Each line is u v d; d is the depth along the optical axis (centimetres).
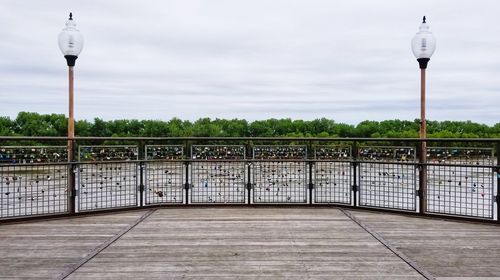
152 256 448
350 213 689
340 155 731
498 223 604
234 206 746
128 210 707
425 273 394
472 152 625
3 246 491
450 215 641
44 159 641
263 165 749
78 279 375
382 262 429
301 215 672
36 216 634
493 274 394
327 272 396
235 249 476
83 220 636
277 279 377
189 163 747
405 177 679
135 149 715
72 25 680
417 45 677
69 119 672
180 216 664
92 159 679
